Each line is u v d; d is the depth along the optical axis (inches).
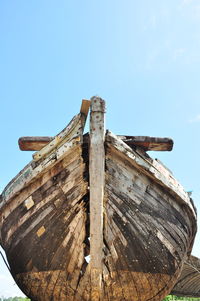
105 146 237.0
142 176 252.5
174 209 273.0
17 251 270.8
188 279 476.7
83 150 244.4
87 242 257.0
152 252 258.1
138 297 266.4
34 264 260.5
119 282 253.4
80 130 234.2
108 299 256.8
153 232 256.7
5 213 283.6
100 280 240.4
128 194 245.9
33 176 245.1
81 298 251.1
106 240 244.5
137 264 254.2
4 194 278.7
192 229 326.6
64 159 242.8
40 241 253.8
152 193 257.0
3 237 295.3
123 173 245.0
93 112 228.4
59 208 246.1
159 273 267.3
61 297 258.1
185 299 1035.3
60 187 245.4
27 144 307.3
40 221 252.8
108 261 245.9
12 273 298.8
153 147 280.5
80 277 249.3
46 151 247.0
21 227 264.2
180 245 280.1
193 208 308.8
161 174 252.2
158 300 287.4
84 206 246.8
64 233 246.4
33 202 256.5
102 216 233.1
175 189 262.4
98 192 225.6
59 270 251.4
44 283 259.6
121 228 246.7
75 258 247.4
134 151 240.7
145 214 252.5
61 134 243.3
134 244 250.7
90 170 225.5
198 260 380.8
